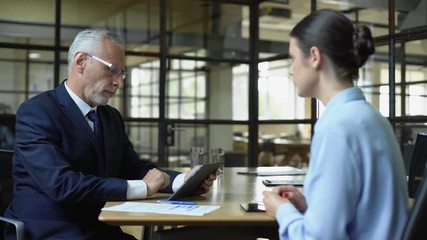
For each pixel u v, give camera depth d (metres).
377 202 1.10
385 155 1.11
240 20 5.88
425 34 3.88
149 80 6.10
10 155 2.05
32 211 1.67
